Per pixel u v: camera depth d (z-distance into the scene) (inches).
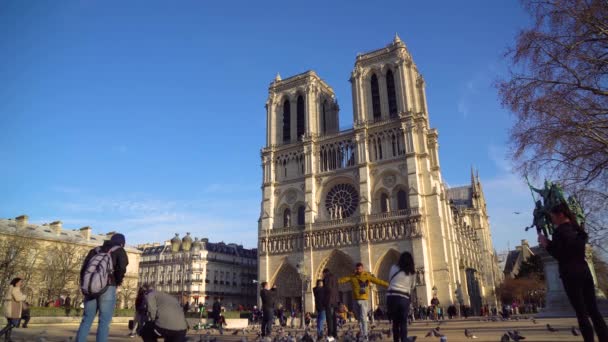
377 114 4124.0
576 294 454.6
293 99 4598.9
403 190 3742.6
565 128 1282.0
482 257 6250.0
